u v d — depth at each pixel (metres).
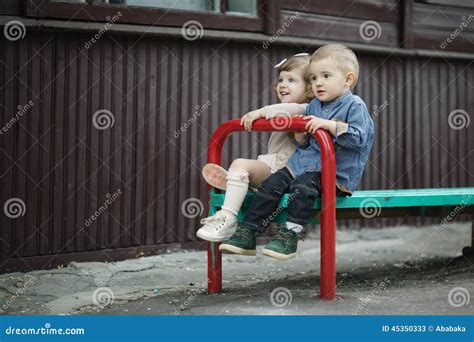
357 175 3.68
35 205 4.59
